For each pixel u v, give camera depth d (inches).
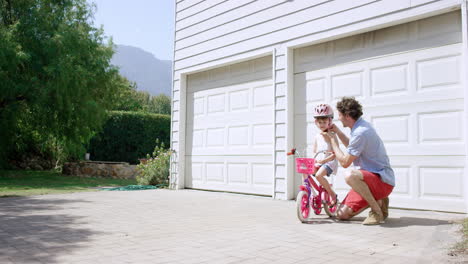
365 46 226.5
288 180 256.2
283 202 245.3
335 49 241.1
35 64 481.1
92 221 174.1
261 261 107.6
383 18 212.7
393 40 214.7
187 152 350.3
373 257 111.0
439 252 115.5
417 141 202.2
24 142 617.9
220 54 312.2
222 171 315.3
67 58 485.4
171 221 174.4
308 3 250.1
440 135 194.4
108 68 583.2
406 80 208.5
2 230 152.3
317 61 250.4
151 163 394.3
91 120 521.7
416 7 199.9
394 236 139.6
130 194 297.7
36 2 509.7
